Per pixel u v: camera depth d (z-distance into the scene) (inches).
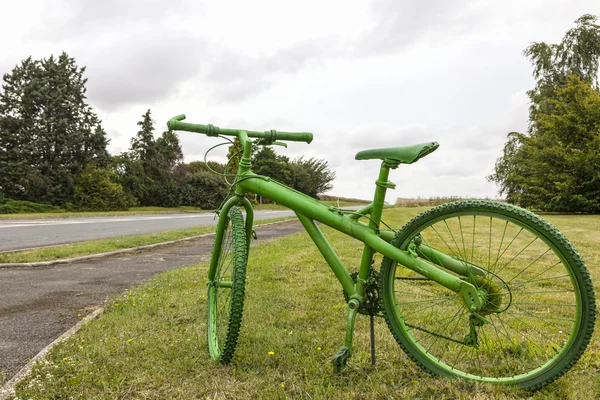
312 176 2657.5
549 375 73.2
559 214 872.3
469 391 76.1
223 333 96.4
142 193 1642.5
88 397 74.9
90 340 105.1
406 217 673.6
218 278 107.0
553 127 928.3
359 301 83.0
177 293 158.7
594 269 196.9
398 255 78.9
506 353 90.9
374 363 87.0
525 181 965.8
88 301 156.9
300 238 384.5
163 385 79.0
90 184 1359.5
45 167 1347.2
